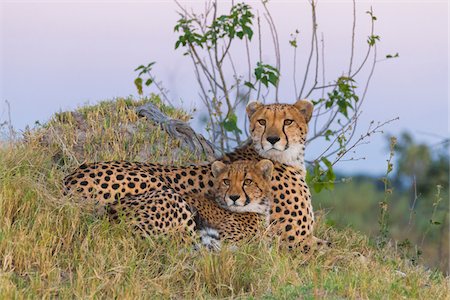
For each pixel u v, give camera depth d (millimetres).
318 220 13828
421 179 19922
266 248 10844
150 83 16453
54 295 9281
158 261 10477
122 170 11430
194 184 11734
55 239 10375
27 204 10875
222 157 12227
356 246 13453
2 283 9125
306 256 11484
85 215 10930
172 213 10922
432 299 10359
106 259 10172
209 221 11242
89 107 15773
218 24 16000
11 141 13422
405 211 19812
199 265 10312
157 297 9586
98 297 9406
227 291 9992
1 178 11500
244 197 11359
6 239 10133
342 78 16109
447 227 18172
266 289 9984
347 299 9695
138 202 10977
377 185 23844
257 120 12062
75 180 11328
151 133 15000
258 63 15320
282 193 11789
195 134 15320
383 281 10578
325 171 15344
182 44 16203
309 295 9617
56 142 14148
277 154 12078
